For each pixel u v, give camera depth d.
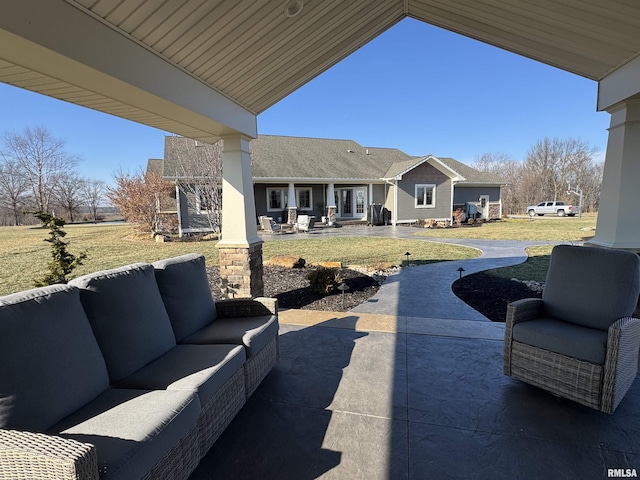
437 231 15.10
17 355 1.41
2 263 8.23
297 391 2.58
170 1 2.11
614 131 3.49
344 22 3.21
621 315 2.36
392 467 1.81
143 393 1.74
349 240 12.04
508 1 2.79
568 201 34.16
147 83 2.47
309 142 20.61
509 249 9.64
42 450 1.08
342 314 4.32
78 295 1.82
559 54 3.43
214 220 13.70
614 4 2.44
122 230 17.62
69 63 1.94
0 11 1.53
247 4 2.43
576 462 1.83
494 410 2.30
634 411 2.26
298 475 1.77
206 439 1.88
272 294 5.30
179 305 2.54
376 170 19.88
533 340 2.46
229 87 3.55
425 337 3.56
